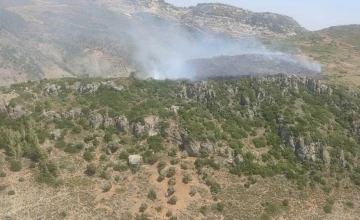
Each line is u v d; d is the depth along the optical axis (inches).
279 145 3324.3
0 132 3193.9
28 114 3410.4
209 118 3437.5
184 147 3164.4
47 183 2854.3
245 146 3250.5
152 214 2672.2
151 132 3265.3
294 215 2795.3
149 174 2960.1
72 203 2723.9
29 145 3088.1
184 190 2851.9
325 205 2913.4
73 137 3245.6
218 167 3034.0
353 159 3321.9
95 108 3494.1
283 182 3034.0
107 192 2824.8
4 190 2783.0
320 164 3211.1
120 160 3073.3
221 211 2736.2
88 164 3031.5
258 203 2832.2
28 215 2625.5
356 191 3075.8
